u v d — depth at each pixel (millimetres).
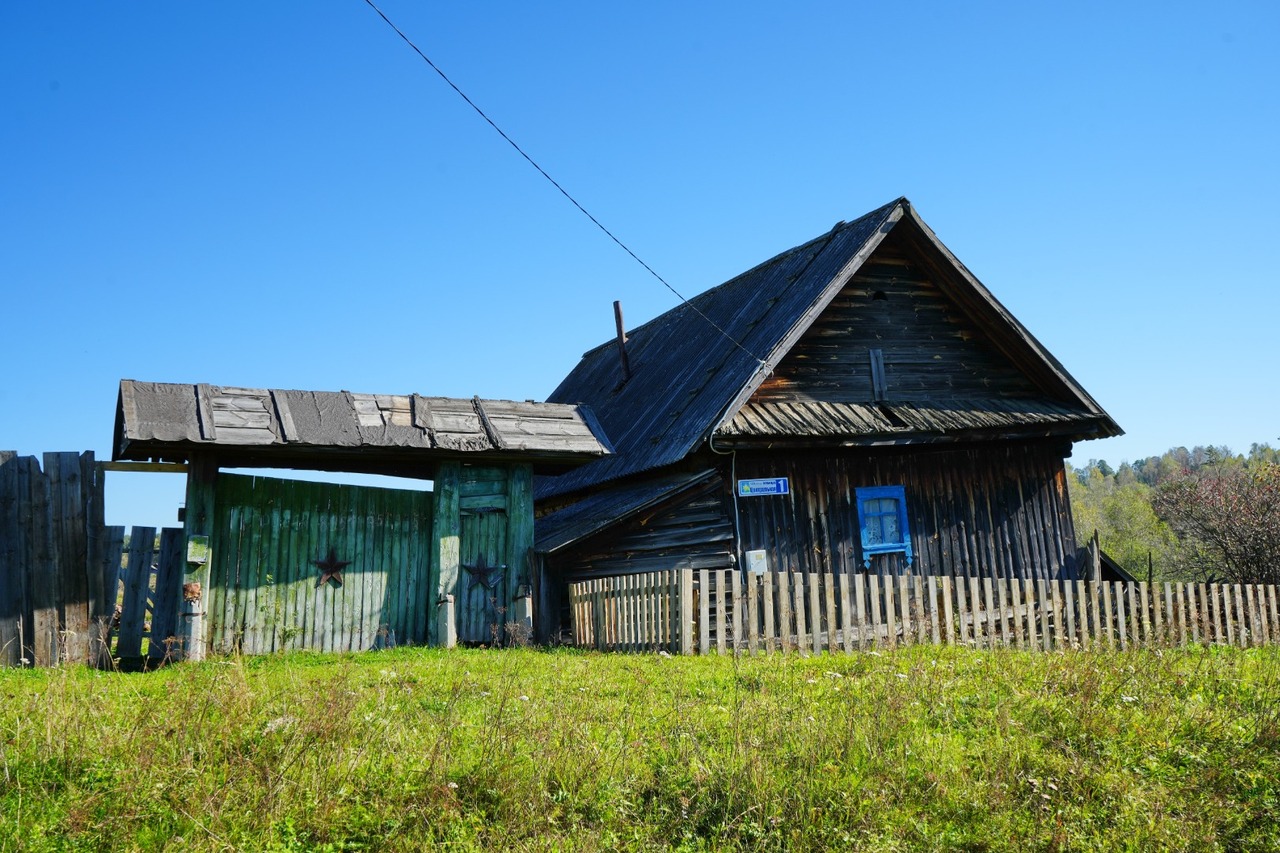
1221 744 8445
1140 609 15570
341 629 14398
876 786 7164
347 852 6141
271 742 7117
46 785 6645
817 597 13547
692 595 13266
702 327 24359
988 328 20547
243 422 13688
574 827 6457
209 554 13289
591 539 16859
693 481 17406
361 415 14562
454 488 15172
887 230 19156
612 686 10023
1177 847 6621
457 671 10953
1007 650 12531
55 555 12844
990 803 7105
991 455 20078
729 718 8508
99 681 9766
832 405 18969
